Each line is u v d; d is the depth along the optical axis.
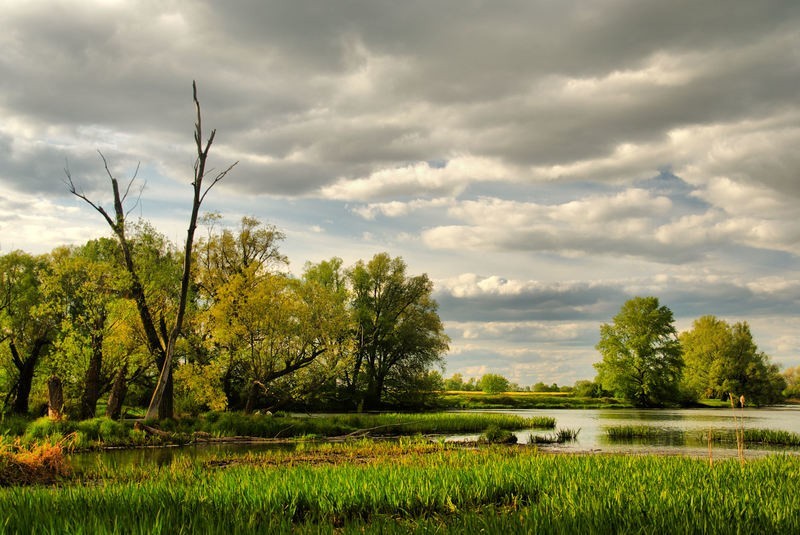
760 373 84.56
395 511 10.55
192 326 38.66
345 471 13.93
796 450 24.66
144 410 44.12
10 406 38.94
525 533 7.52
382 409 65.75
